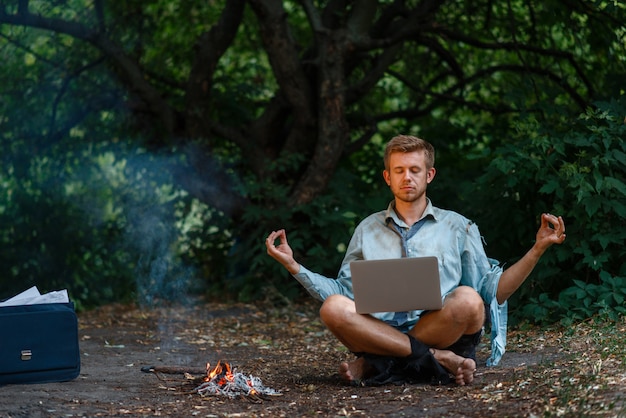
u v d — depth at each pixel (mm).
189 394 5004
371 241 5156
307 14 10039
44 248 11695
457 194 9766
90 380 5434
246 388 5016
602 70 10117
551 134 7852
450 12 11375
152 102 10758
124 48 11188
